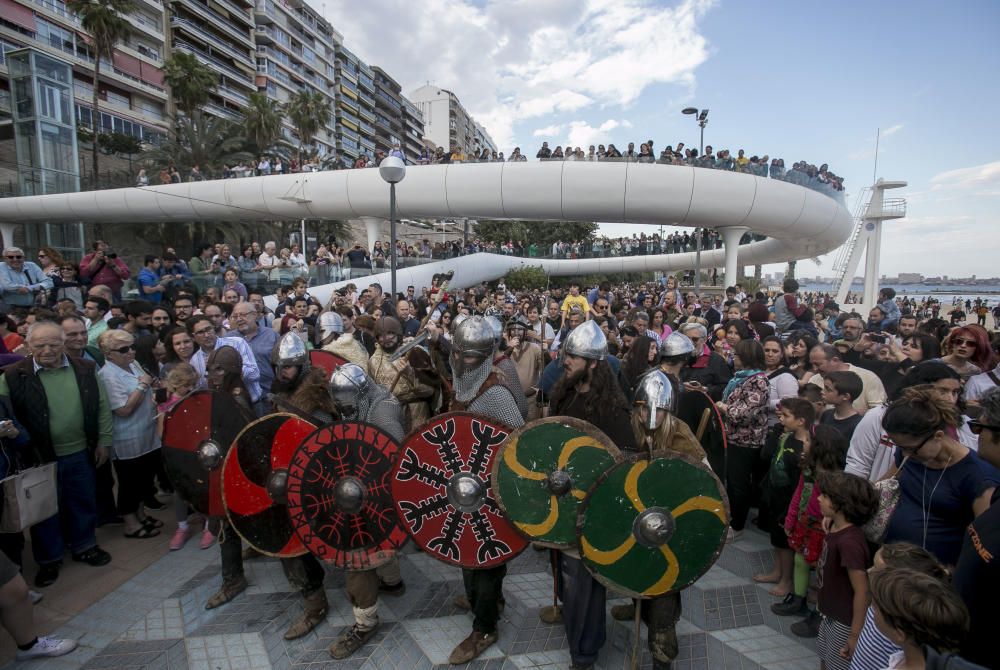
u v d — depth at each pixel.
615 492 2.44
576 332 2.85
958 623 1.45
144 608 3.34
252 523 2.99
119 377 4.21
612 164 21.00
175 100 52.88
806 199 22.33
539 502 2.53
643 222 22.17
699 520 2.47
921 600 1.49
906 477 2.48
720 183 20.78
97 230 28.78
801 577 3.25
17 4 39.34
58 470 3.75
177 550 4.12
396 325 4.43
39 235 26.50
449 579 3.68
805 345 4.87
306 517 2.79
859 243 27.84
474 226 56.25
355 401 2.95
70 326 4.01
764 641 3.06
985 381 3.81
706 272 52.59
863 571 2.31
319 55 80.06
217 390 3.44
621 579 2.47
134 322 5.77
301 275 15.08
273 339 5.34
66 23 42.88
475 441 2.65
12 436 3.28
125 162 38.38
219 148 31.95
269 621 3.20
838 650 2.41
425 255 24.41
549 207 21.56
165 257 10.36
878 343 5.15
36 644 2.87
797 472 3.40
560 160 21.70
